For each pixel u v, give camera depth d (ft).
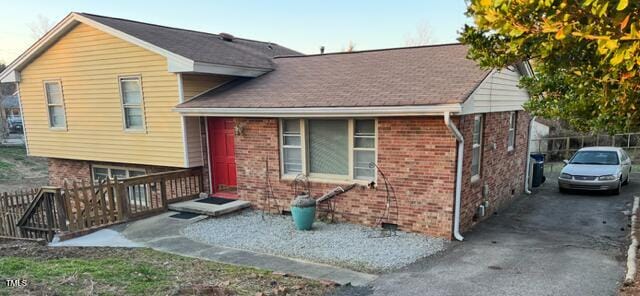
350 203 29.66
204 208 32.50
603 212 33.65
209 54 36.68
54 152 44.27
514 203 37.81
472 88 25.58
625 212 33.35
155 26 41.68
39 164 82.17
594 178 39.60
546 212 34.12
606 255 22.91
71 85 41.19
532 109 18.24
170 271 19.62
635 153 62.49
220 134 36.55
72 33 39.65
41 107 44.04
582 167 41.65
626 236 26.73
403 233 27.45
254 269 20.84
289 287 17.75
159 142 36.70
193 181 36.60
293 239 26.40
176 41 37.96
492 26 10.61
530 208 35.68
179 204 33.96
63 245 26.11
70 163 45.75
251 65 38.47
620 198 38.83
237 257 23.12
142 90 36.58
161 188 33.88
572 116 15.75
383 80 30.60
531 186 45.39
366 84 30.45
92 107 40.27
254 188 33.86
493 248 24.56
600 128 14.79
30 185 64.34
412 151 26.86
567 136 64.95
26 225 30.42
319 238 26.50
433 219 26.66
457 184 25.70
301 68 39.34
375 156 28.53
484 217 31.89
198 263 21.72
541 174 45.91
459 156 25.46
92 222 29.27
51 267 18.11
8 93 171.94
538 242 25.80
